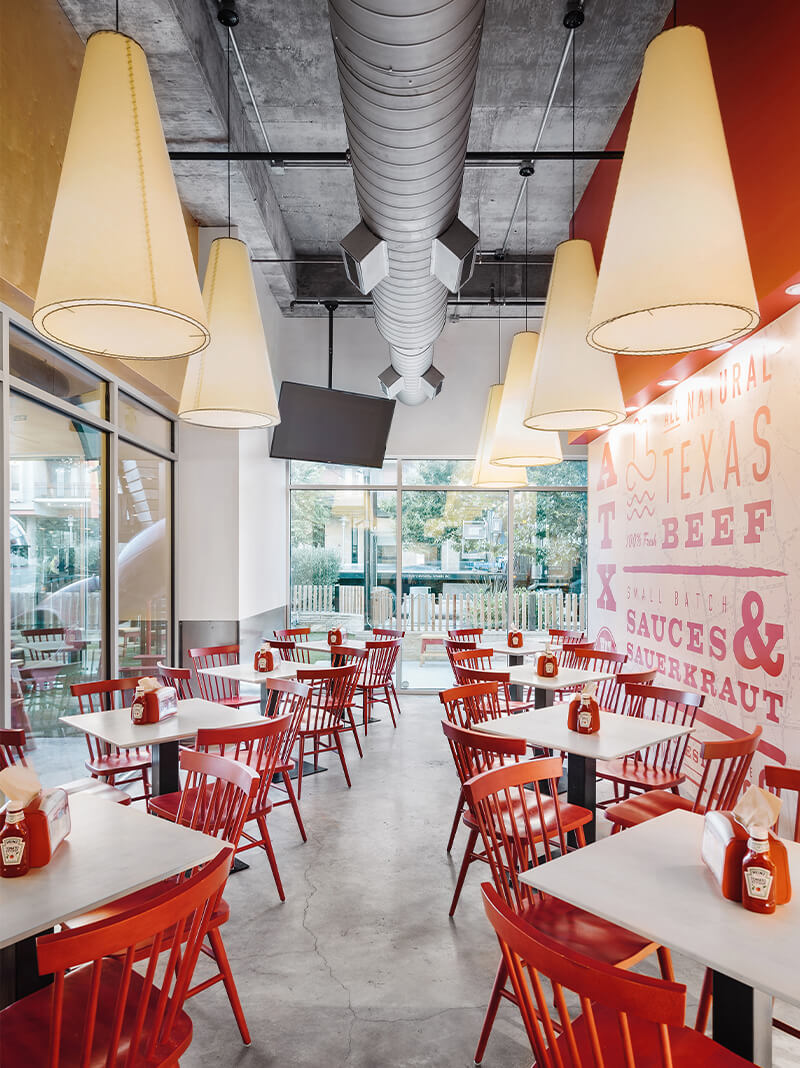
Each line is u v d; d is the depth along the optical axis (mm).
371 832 4215
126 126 2316
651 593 5820
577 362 3430
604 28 4406
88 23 3912
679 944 1559
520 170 5809
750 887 1717
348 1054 2318
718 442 4543
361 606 8633
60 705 4336
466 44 2635
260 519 7398
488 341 8492
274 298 7766
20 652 3861
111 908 2320
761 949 1541
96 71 2330
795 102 3109
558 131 5605
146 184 2320
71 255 2217
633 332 2637
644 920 1664
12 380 3682
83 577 4680
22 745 3072
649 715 5559
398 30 2414
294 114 5316
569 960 1304
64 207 2260
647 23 4367
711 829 1929
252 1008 2559
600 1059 1300
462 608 8617
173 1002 1690
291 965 2826
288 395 7516
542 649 6289
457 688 3869
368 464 7996
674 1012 1185
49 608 4207
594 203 6125
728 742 2863
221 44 4516
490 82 4953
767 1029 1687
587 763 3404
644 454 6004
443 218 3951
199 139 4812
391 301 5031
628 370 5750
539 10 4270
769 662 3900
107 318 2621
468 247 4043
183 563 6605
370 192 3660
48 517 4207
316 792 4949
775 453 3846
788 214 3195
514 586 8602
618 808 3254
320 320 8391
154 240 2303
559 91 5062
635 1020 1783
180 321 2666
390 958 2877
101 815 2346
